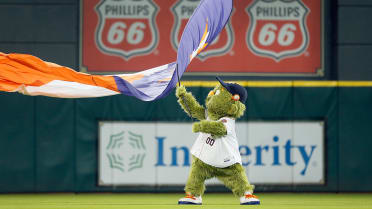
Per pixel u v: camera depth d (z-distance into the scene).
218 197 32.69
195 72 36.69
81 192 34.47
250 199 25.75
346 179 34.81
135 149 34.50
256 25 36.88
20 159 34.34
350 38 36.50
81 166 34.47
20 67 24.59
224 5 25.41
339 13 36.38
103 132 34.53
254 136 34.62
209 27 24.97
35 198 32.25
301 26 37.00
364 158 34.91
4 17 35.62
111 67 36.53
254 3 36.88
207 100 26.16
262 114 34.81
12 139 34.28
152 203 29.20
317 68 37.03
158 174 34.44
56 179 34.47
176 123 34.56
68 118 34.56
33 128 34.41
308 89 35.09
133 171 34.44
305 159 34.78
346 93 35.09
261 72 36.88
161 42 36.75
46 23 35.97
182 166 34.53
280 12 36.97
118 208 26.86
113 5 36.53
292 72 37.00
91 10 36.34
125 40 36.59
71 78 24.94
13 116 34.31
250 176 34.50
